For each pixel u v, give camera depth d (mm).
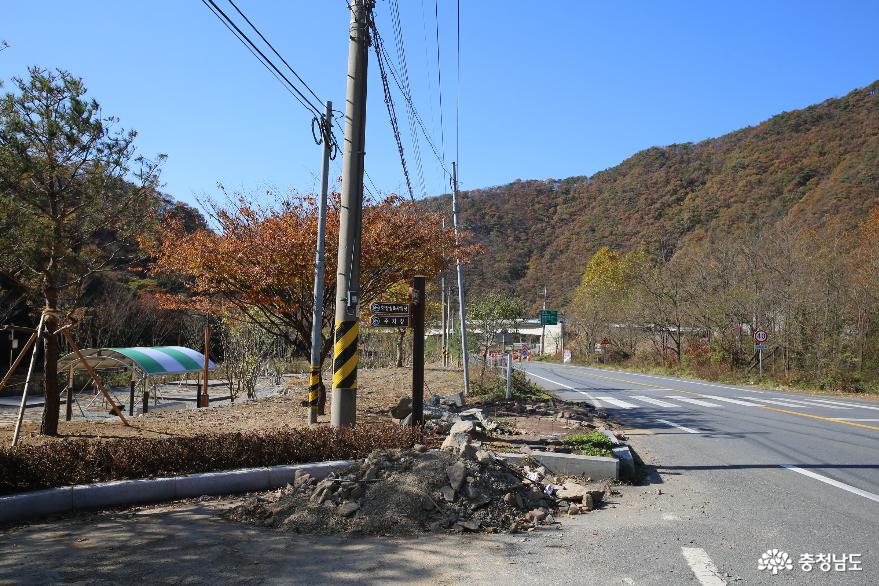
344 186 10242
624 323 53438
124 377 28844
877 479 8383
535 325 78750
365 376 25172
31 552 5258
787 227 35156
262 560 5133
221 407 15922
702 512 6840
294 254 13242
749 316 35156
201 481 7184
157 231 12656
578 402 18125
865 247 29344
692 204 80312
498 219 94625
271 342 24562
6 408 20297
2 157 8961
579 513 6852
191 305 15031
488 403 16500
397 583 4680
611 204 92812
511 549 5539
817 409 17484
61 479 6758
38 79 9359
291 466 7645
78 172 10102
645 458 10070
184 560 5102
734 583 4719
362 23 10297
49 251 10062
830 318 29344
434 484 6637
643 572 4941
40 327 9812
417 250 14367
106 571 4832
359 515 6148
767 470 9016
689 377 37469
